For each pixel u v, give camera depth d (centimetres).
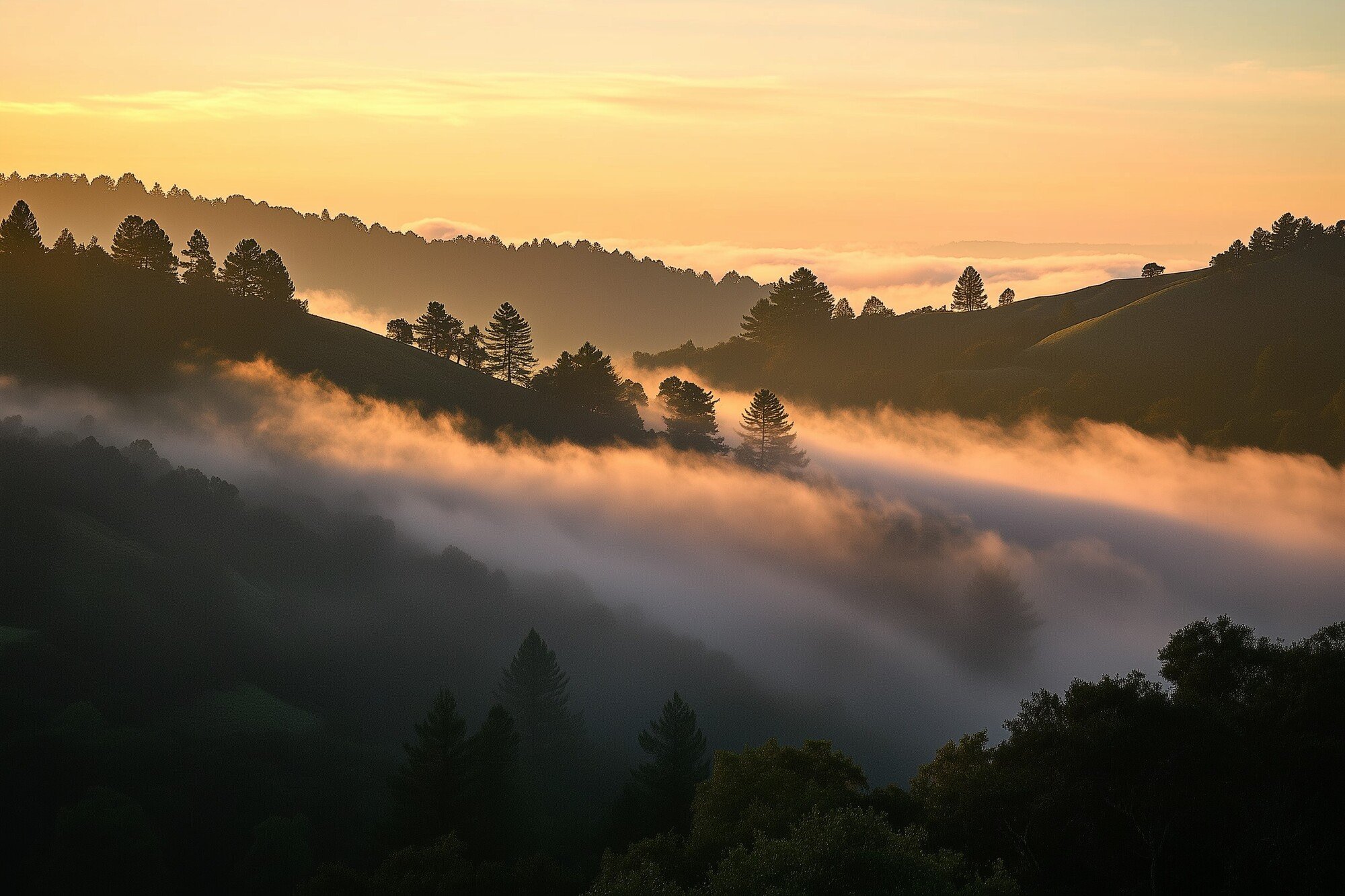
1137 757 3020
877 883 2383
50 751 6150
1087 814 3131
